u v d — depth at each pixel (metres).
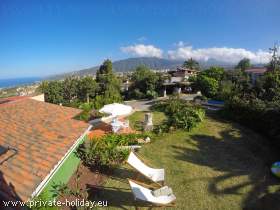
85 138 12.96
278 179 10.42
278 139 14.25
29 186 6.42
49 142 9.19
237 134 16.39
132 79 50.38
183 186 9.88
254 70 49.50
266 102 17.83
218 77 35.88
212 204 8.73
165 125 17.36
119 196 9.13
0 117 11.17
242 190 9.59
